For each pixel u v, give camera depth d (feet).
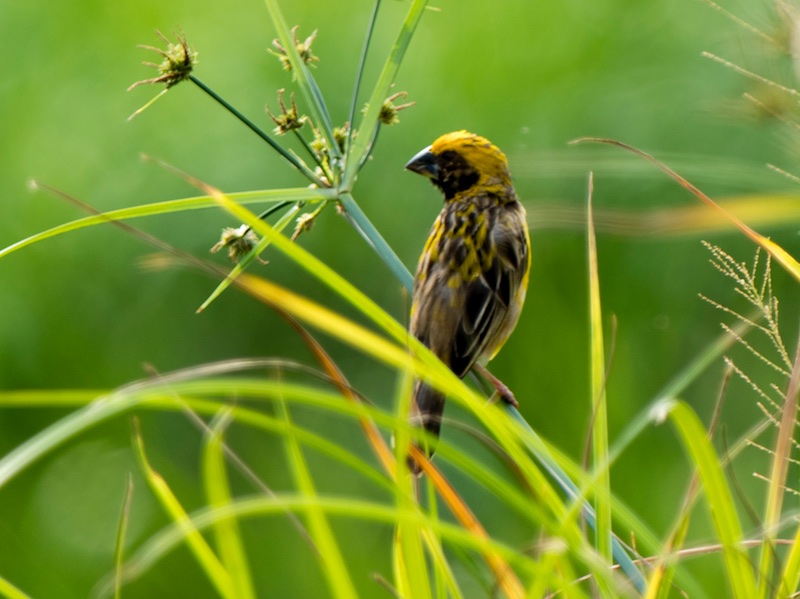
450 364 25.68
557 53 40.52
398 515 11.51
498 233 26.91
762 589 12.89
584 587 17.80
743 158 33.60
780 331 38.45
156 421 44.06
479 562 15.48
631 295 39.75
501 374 41.11
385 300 40.34
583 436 39.75
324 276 12.38
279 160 40.04
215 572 13.14
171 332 40.91
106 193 40.42
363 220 19.99
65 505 43.83
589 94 39.88
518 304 27.55
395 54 19.58
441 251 26.76
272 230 12.35
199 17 41.42
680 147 37.52
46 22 41.70
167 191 40.14
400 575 13.93
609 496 12.78
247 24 41.19
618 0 40.34
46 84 41.37
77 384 40.42
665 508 37.73
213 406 11.64
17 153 40.78
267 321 41.50
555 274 40.50
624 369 39.14
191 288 40.78
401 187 39.93
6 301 40.09
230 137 40.19
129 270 40.40
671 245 39.19
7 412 43.34
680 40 39.09
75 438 44.47
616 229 13.30
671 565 13.48
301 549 41.70
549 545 11.52
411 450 13.60
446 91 40.40
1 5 41.63
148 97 41.06
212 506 11.95
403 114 40.14
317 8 41.16
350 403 11.17
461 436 39.93
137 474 43.86
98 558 43.16
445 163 28.53
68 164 40.78
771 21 15.98
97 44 41.57
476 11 41.14
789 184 15.57
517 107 40.16
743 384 38.58
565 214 15.46
